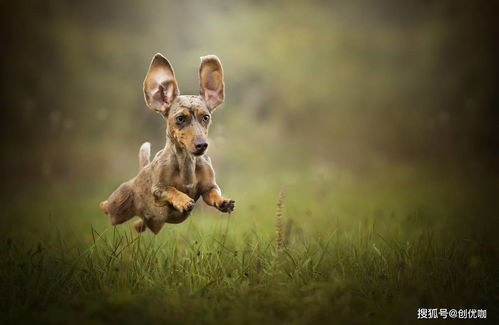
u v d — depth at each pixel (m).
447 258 10.28
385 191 23.05
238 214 16.45
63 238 12.84
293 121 39.12
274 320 7.99
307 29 42.75
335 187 24.09
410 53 42.72
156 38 39.66
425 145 35.91
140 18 40.53
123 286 9.22
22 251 10.95
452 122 36.81
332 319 7.92
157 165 9.31
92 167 31.86
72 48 38.28
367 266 10.16
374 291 9.24
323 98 40.09
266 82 40.25
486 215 16.66
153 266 10.03
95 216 17.73
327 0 46.81
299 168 32.06
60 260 10.08
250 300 8.58
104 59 38.94
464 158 34.28
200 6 41.12
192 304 8.46
